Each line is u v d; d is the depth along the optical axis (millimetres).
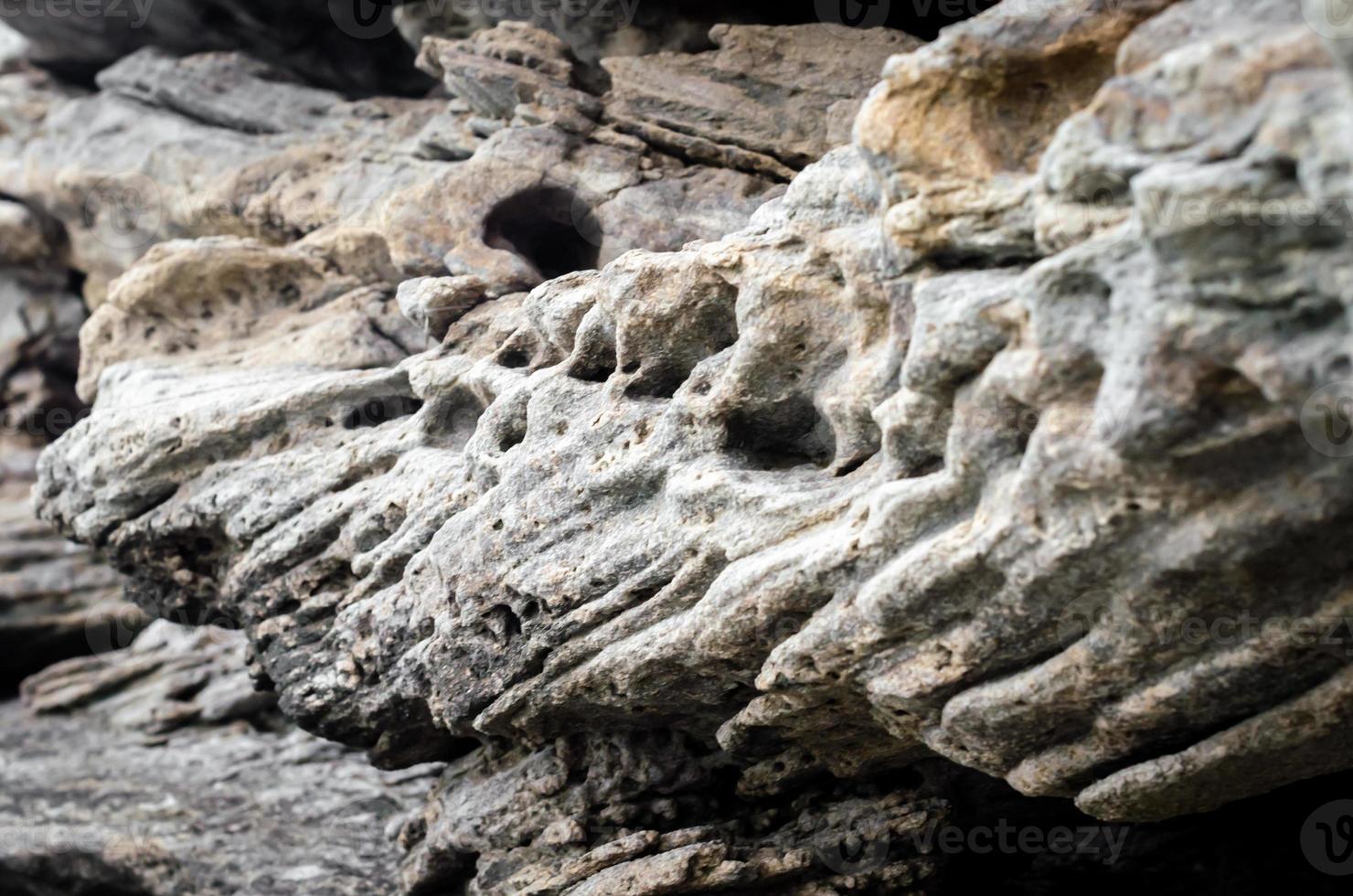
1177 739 5680
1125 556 4961
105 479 9211
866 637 5805
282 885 9883
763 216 6285
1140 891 8125
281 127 11852
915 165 5156
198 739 12883
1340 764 5656
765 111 8680
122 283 10141
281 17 12273
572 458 6766
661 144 8914
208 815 11180
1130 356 4457
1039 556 5074
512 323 7816
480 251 8469
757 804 7875
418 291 8109
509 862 7934
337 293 10148
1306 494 4535
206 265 10000
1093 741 5816
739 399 6195
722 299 6348
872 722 6820
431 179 8742
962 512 5383
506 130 8867
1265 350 4238
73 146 12789
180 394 9109
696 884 7250
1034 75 5145
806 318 5953
